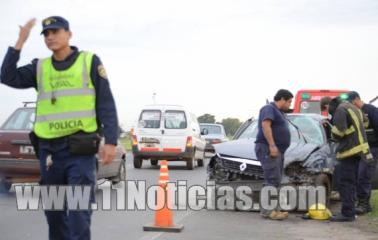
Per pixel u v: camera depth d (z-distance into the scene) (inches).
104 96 196.1
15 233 322.7
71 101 195.8
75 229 195.6
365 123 410.3
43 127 198.1
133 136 816.3
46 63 200.1
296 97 760.3
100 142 199.8
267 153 377.7
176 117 811.4
